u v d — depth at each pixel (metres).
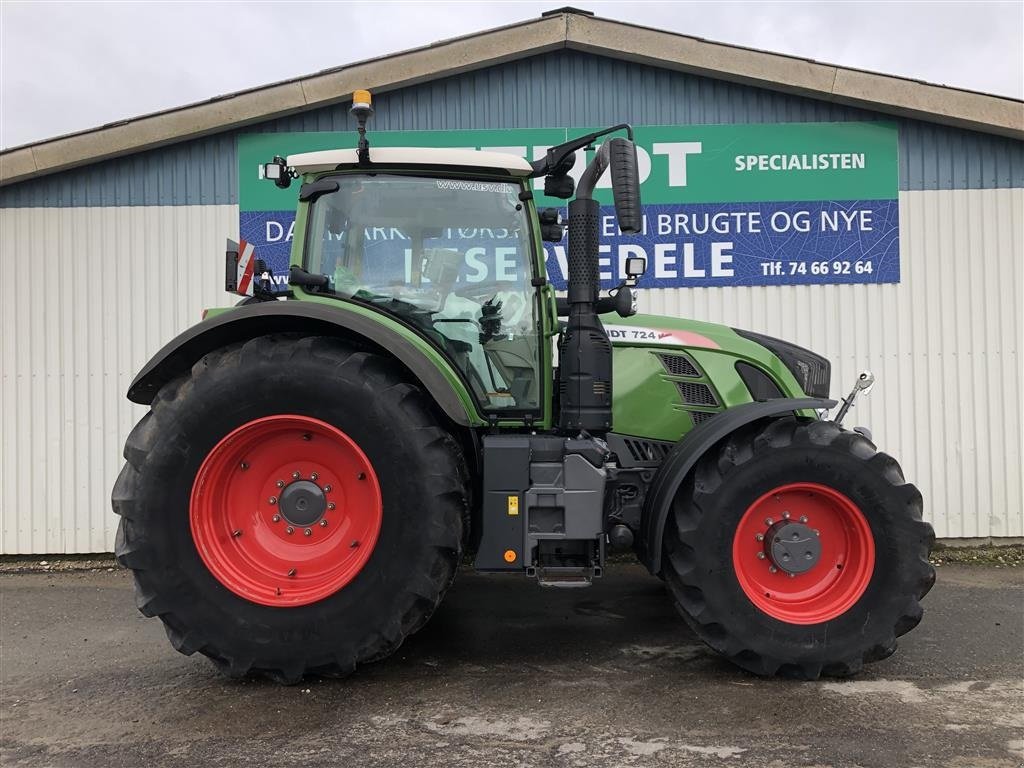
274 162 3.30
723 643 2.98
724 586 2.97
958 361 5.50
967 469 5.49
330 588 2.86
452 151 3.28
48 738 2.55
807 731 2.53
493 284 3.38
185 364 3.10
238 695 2.88
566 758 2.35
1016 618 3.91
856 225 5.51
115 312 5.50
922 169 5.50
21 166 5.30
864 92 5.27
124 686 3.02
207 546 2.89
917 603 2.98
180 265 5.50
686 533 2.99
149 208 5.50
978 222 5.50
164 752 2.43
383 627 2.85
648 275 5.54
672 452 3.21
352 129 5.49
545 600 4.32
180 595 2.85
